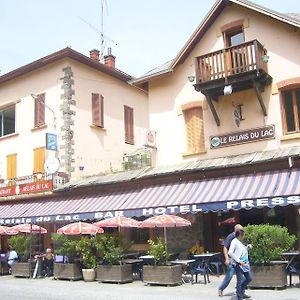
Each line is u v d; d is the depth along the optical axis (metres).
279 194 14.43
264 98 17.78
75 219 19.81
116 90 28.20
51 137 23.98
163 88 20.88
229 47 17.55
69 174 23.78
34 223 22.14
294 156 15.49
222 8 19.27
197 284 14.77
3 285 16.70
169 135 20.33
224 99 18.81
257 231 13.02
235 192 15.81
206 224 18.45
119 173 21.69
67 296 13.27
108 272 16.02
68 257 17.70
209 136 18.95
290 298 11.23
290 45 17.48
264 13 17.72
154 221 15.15
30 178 24.84
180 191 17.69
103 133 26.55
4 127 28.05
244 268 11.25
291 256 14.07
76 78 25.28
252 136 17.75
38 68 26.22
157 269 14.86
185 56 20.12
